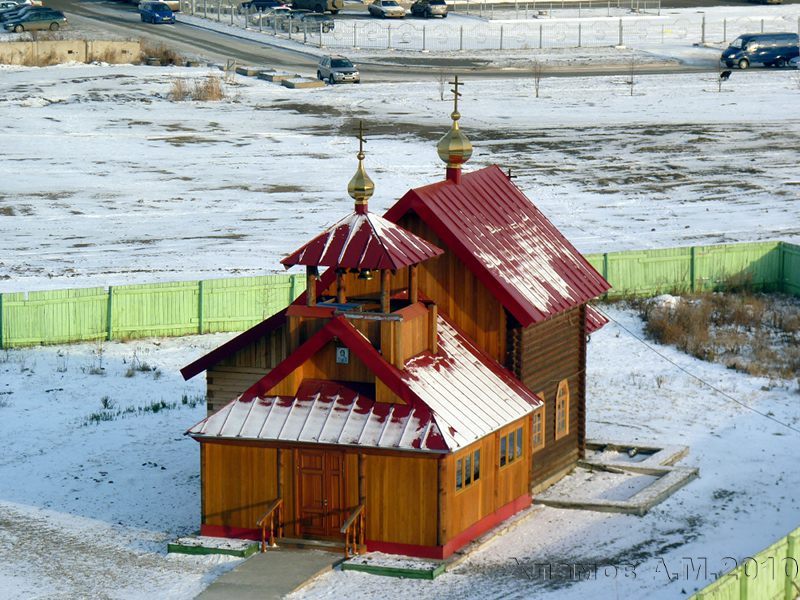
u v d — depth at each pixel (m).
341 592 74.25
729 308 141.62
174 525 86.44
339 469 79.44
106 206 190.50
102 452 100.50
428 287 88.69
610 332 134.88
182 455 100.06
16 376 118.94
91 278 150.00
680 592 73.25
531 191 197.62
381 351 79.38
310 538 80.69
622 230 174.50
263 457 80.88
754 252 151.38
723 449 100.19
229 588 74.69
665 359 125.88
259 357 89.00
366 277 79.44
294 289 136.25
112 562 79.94
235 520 82.06
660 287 148.25
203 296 133.38
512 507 86.38
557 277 92.50
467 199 91.69
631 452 99.50
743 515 86.44
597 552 80.06
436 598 73.12
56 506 90.00
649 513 86.81
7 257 160.88
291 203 191.50
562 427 94.50
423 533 78.25
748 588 64.50
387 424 78.06
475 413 80.62
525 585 74.69
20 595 75.00
